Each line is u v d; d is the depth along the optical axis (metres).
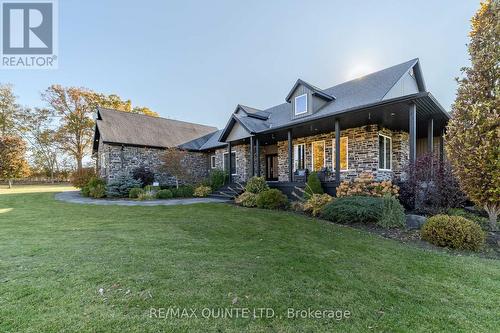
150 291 2.83
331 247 4.49
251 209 8.88
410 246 4.65
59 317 2.32
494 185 5.20
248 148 15.41
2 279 3.09
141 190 13.19
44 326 2.20
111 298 2.67
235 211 8.41
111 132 15.28
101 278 3.14
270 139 13.84
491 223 5.46
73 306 2.51
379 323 2.33
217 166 17.66
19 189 20.02
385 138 10.55
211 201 11.47
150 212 8.26
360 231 5.64
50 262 3.67
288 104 15.98
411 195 6.96
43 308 2.47
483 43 5.42
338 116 8.90
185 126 20.33
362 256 4.04
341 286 3.03
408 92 11.05
